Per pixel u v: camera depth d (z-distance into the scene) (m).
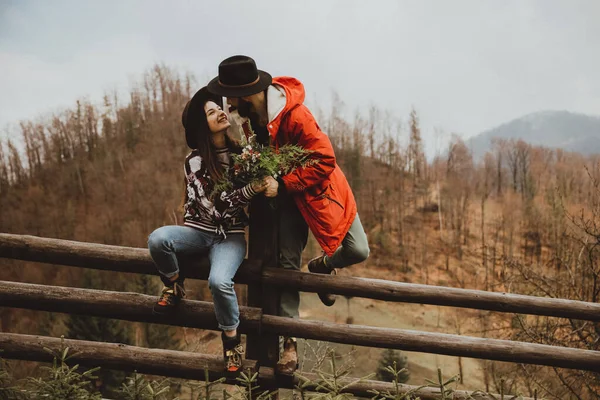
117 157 80.38
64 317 29.11
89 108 95.75
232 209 3.02
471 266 46.09
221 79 2.99
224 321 3.06
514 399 2.71
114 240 60.38
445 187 67.75
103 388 14.36
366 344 3.30
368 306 30.89
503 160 74.25
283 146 2.96
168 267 3.11
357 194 63.81
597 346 6.55
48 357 3.34
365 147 76.56
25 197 75.06
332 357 2.49
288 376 3.21
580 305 3.38
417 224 57.09
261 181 2.93
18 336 3.37
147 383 2.46
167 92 106.50
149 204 64.00
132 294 3.39
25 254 3.40
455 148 77.31
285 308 3.39
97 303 3.38
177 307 3.29
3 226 68.44
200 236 3.12
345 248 3.30
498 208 60.88
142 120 93.19
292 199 3.30
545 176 64.88
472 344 3.32
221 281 2.96
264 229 3.33
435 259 48.72
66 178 78.06
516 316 7.27
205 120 3.02
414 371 20.42
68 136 92.31
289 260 3.38
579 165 62.41
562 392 6.84
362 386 3.12
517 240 45.44
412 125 78.31
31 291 3.41
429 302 3.36
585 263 8.01
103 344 3.35
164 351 3.31
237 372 3.15
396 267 48.31
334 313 29.80
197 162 3.06
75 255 3.38
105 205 67.12
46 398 2.46
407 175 72.81
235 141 3.12
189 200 3.07
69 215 67.38
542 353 3.32
